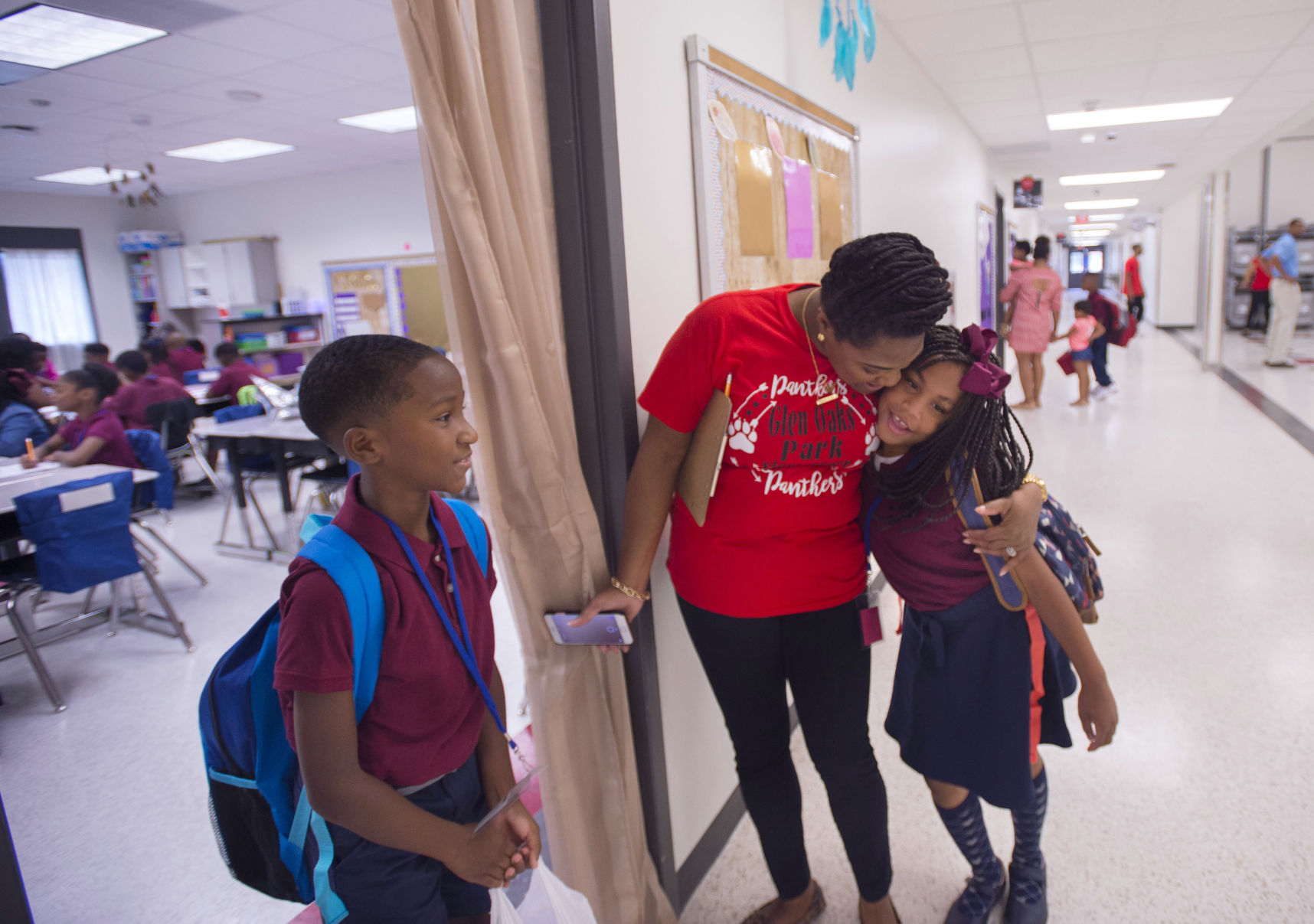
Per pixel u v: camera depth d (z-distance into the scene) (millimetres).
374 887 1003
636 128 1546
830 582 1397
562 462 1323
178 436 5824
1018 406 7801
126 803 2338
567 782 1406
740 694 1457
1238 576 3365
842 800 1474
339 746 875
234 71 5348
